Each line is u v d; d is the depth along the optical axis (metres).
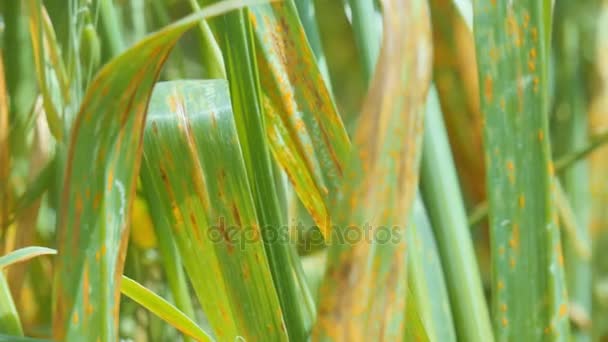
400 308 0.37
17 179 0.56
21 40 0.54
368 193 0.37
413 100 0.37
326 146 0.44
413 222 0.47
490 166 0.43
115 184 0.38
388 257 0.37
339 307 0.37
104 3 0.48
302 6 0.48
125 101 0.38
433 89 0.49
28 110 0.55
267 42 0.44
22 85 0.55
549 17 0.43
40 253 0.42
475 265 0.48
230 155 0.43
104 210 0.38
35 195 0.51
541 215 0.43
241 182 0.43
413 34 0.37
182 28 0.37
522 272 0.44
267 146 0.44
